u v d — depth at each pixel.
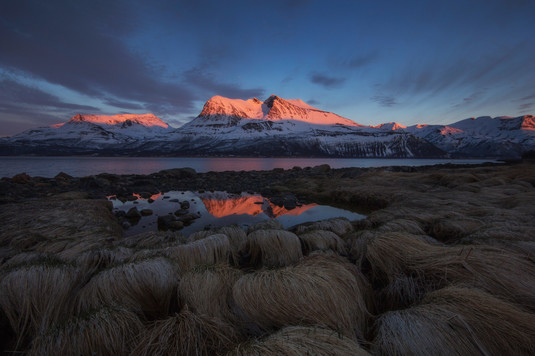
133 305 3.14
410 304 3.14
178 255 4.88
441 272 3.38
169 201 16.88
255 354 1.95
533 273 3.10
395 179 22.12
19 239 6.78
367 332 2.68
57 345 2.21
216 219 12.08
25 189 20.36
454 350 2.12
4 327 2.93
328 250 5.40
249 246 6.05
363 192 16.67
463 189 15.43
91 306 3.10
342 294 2.78
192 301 3.00
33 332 2.89
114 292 3.22
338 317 2.53
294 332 2.19
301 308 2.58
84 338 2.28
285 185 24.33
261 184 26.47
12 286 2.98
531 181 16.80
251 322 2.75
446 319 2.33
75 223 8.86
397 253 3.99
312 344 2.02
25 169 57.72
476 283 3.07
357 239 5.79
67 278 3.40
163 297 3.43
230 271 3.71
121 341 2.36
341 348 2.01
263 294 2.79
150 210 13.27
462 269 3.29
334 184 21.33
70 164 84.06
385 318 2.58
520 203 9.45
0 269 3.60
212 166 78.25
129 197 17.78
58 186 23.17
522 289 2.89
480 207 9.16
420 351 2.13
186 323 2.44
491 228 5.35
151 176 31.67
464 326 2.25
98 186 23.11
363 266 4.64
